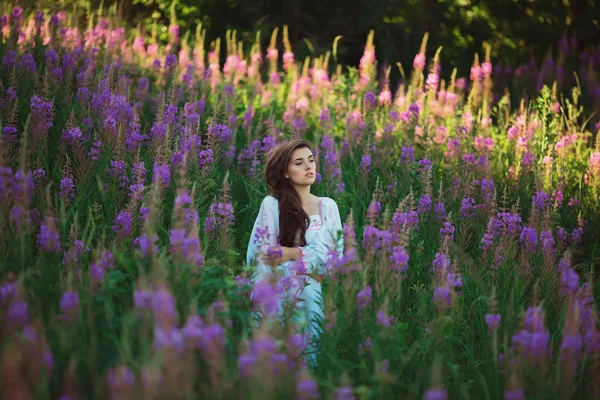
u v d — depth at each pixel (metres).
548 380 3.15
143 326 2.67
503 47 13.51
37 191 4.41
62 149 4.89
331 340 3.17
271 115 6.87
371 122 6.51
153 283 2.89
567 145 6.61
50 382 2.64
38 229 4.10
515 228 4.64
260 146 6.17
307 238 4.04
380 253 3.68
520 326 3.69
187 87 7.31
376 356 3.01
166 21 12.42
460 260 4.52
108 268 3.32
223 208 4.12
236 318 3.32
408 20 13.16
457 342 4.02
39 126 4.79
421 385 3.26
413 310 4.17
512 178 6.39
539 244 4.72
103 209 4.57
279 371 2.53
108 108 5.33
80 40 7.64
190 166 5.03
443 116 7.56
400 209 4.25
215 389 2.48
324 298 3.63
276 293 3.24
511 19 13.76
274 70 9.16
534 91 10.23
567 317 3.49
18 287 2.74
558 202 5.50
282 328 3.12
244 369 2.44
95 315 2.99
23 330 2.54
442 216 5.07
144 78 6.94
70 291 2.80
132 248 3.98
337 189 5.64
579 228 5.39
